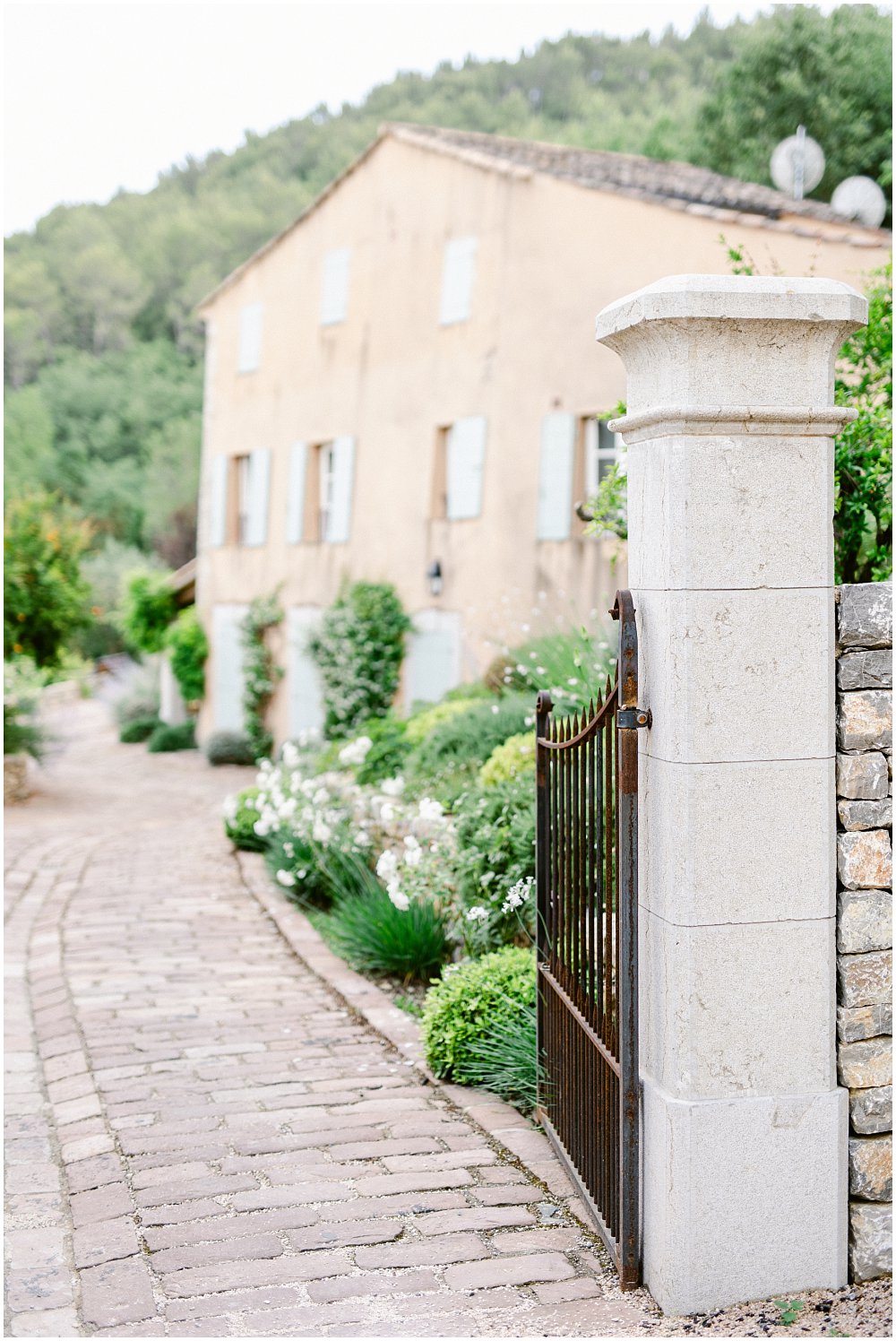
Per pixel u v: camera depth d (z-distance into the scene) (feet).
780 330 10.02
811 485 10.25
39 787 55.77
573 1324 9.75
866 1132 10.45
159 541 148.25
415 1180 12.37
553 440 43.21
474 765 26.81
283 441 62.85
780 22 81.76
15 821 44.04
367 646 52.34
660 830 10.25
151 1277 10.50
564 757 12.89
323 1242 11.06
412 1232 11.28
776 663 10.19
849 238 33.88
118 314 169.17
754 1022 10.20
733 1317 9.88
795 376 10.13
